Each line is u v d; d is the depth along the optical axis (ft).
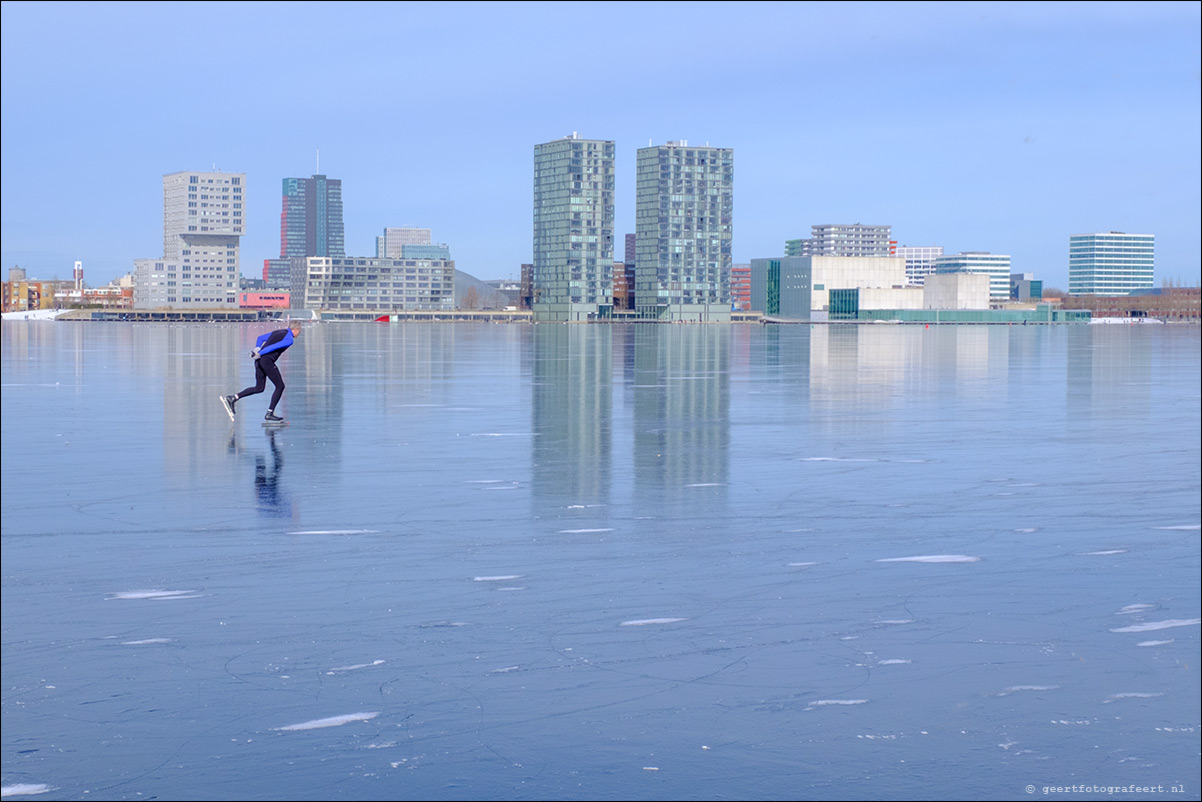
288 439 58.18
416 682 20.70
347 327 522.47
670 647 22.76
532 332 413.18
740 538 33.22
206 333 371.35
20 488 41.73
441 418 69.82
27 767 17.15
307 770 17.16
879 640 23.27
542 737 18.40
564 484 43.34
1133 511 38.01
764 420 69.31
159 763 17.33
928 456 52.16
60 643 22.67
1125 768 17.37
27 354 176.55
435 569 29.07
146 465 48.11
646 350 203.62
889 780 16.98
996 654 22.38
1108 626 24.22
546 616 24.85
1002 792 16.53
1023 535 33.83
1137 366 144.87
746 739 18.39
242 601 25.85
